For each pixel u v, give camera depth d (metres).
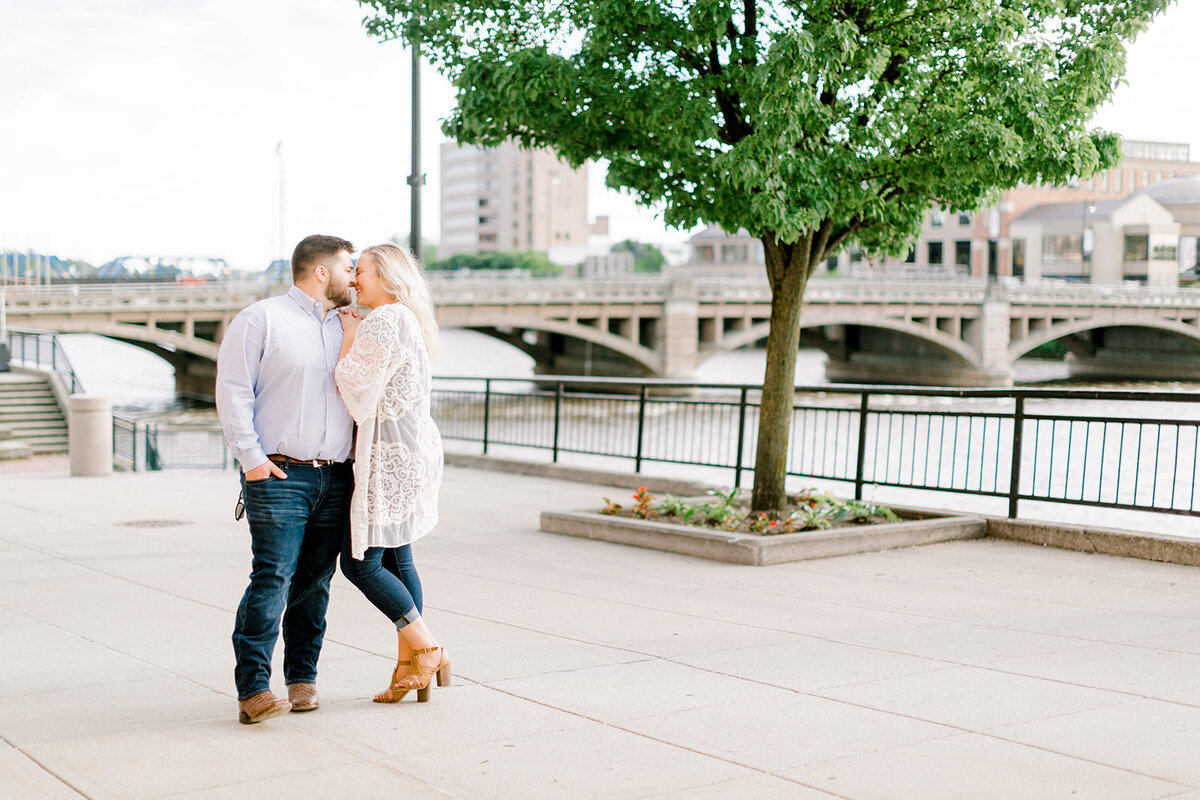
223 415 4.27
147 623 6.36
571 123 8.95
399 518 4.46
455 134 9.51
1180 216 119.50
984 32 8.45
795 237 8.31
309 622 4.64
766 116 7.92
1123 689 4.88
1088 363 96.19
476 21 9.37
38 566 8.13
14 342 31.78
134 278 68.19
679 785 3.74
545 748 4.12
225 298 55.44
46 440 25.12
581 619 6.45
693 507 9.60
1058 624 6.23
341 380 4.38
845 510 9.44
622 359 76.12
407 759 4.00
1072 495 19.95
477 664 5.39
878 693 4.84
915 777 3.80
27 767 3.92
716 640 5.90
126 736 4.27
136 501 11.85
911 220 10.08
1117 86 8.73
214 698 4.84
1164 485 21.11
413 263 4.64
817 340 91.00
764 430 9.53
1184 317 84.31
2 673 5.27
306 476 4.38
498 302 63.41
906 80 8.79
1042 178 8.74
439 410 17.06
